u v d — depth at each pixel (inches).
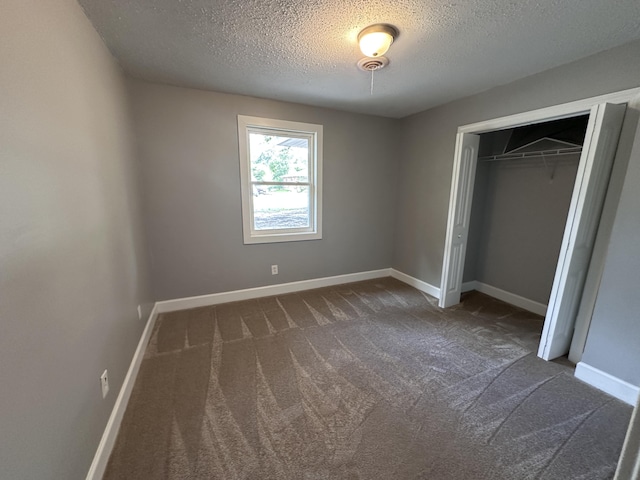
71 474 42.3
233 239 126.0
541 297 118.8
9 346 30.7
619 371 70.5
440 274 135.7
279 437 58.9
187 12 61.2
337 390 73.2
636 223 66.4
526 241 122.6
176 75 96.3
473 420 63.8
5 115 31.8
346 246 153.6
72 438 43.2
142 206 104.4
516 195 125.1
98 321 55.9
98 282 57.3
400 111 139.6
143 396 70.6
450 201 119.2
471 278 146.0
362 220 155.0
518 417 64.7
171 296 118.7
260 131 125.2
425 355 89.1
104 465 51.9
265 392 72.2
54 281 40.6
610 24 64.3
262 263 134.3
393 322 111.2
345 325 108.5
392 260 168.4
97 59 66.7
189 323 108.6
